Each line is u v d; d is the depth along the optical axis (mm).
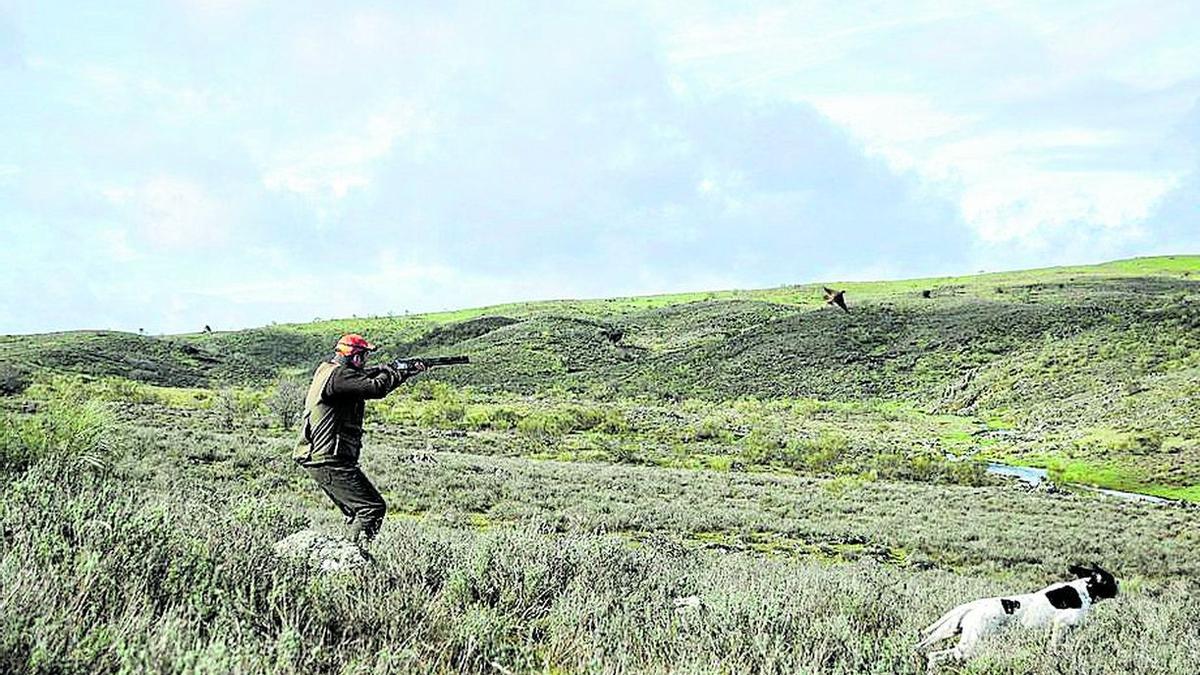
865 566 20156
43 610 4410
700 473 45656
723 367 117938
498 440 58781
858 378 106875
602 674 5340
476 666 5461
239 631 4500
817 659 6055
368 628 5648
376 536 8406
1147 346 92000
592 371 127500
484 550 7703
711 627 6637
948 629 8523
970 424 84062
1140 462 58031
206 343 171250
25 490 6770
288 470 30016
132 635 4301
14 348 122750
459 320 198875
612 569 8656
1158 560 26875
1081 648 7980
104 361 126312
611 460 53656
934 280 196750
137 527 5938
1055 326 110438
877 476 52344
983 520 34219
